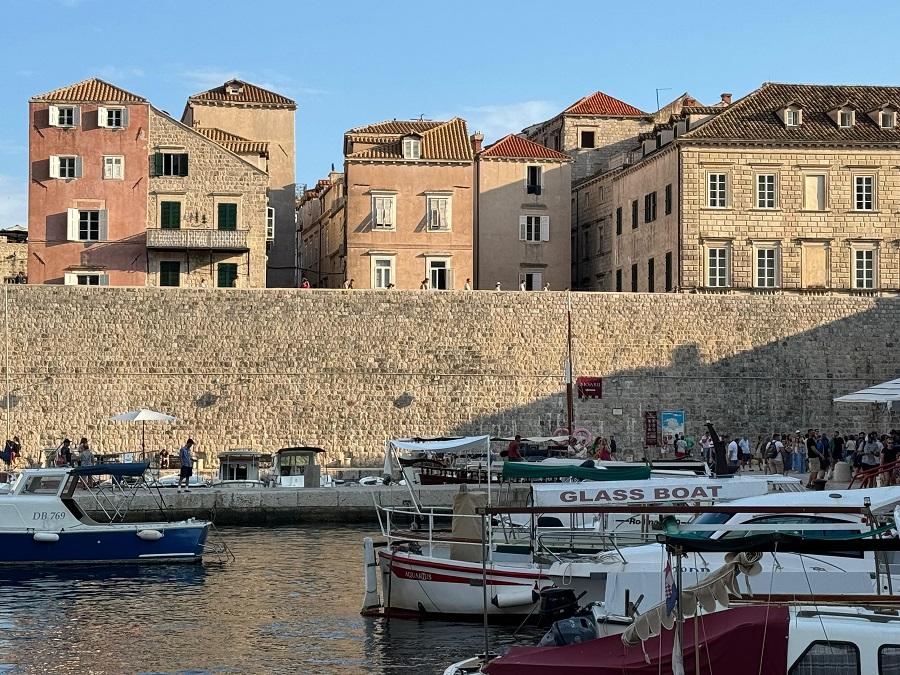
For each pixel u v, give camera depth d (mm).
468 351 82000
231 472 70312
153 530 48188
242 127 102750
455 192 95938
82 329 78938
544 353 82688
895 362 85312
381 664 32156
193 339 79875
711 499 37000
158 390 79438
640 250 96625
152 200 89250
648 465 45062
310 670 31547
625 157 102250
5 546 47531
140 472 49812
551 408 82562
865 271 90500
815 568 31062
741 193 89625
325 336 80875
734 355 84312
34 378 78500
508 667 22781
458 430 81688
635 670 22109
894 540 21516
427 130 100188
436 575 37531
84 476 51312
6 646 34312
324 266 114812
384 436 81000
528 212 99562
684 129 92625
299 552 51219
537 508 27859
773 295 84750
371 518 61625
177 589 42875
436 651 33500
